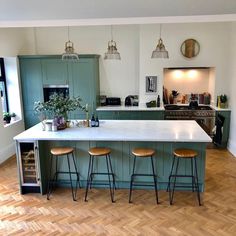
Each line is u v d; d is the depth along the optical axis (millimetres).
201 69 6605
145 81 6410
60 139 3703
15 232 3146
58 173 4203
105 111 6199
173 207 3648
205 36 6027
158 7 3023
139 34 6324
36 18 3330
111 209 3617
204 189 4047
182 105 6543
